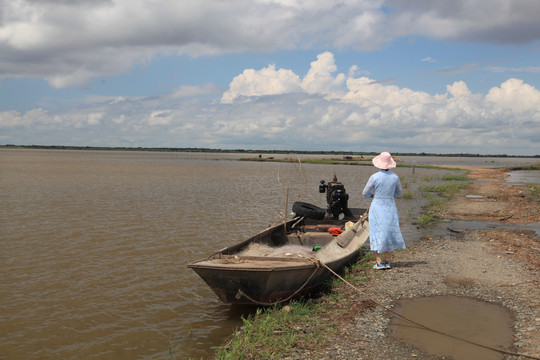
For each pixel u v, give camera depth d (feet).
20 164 208.13
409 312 20.86
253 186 99.04
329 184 42.96
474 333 18.31
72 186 93.66
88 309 23.56
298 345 17.72
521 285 24.22
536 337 17.52
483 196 76.89
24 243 38.55
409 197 77.71
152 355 18.49
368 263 30.35
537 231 43.14
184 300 25.02
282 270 21.18
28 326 21.35
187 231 44.42
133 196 75.51
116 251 35.99
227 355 16.92
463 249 34.27
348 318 20.51
